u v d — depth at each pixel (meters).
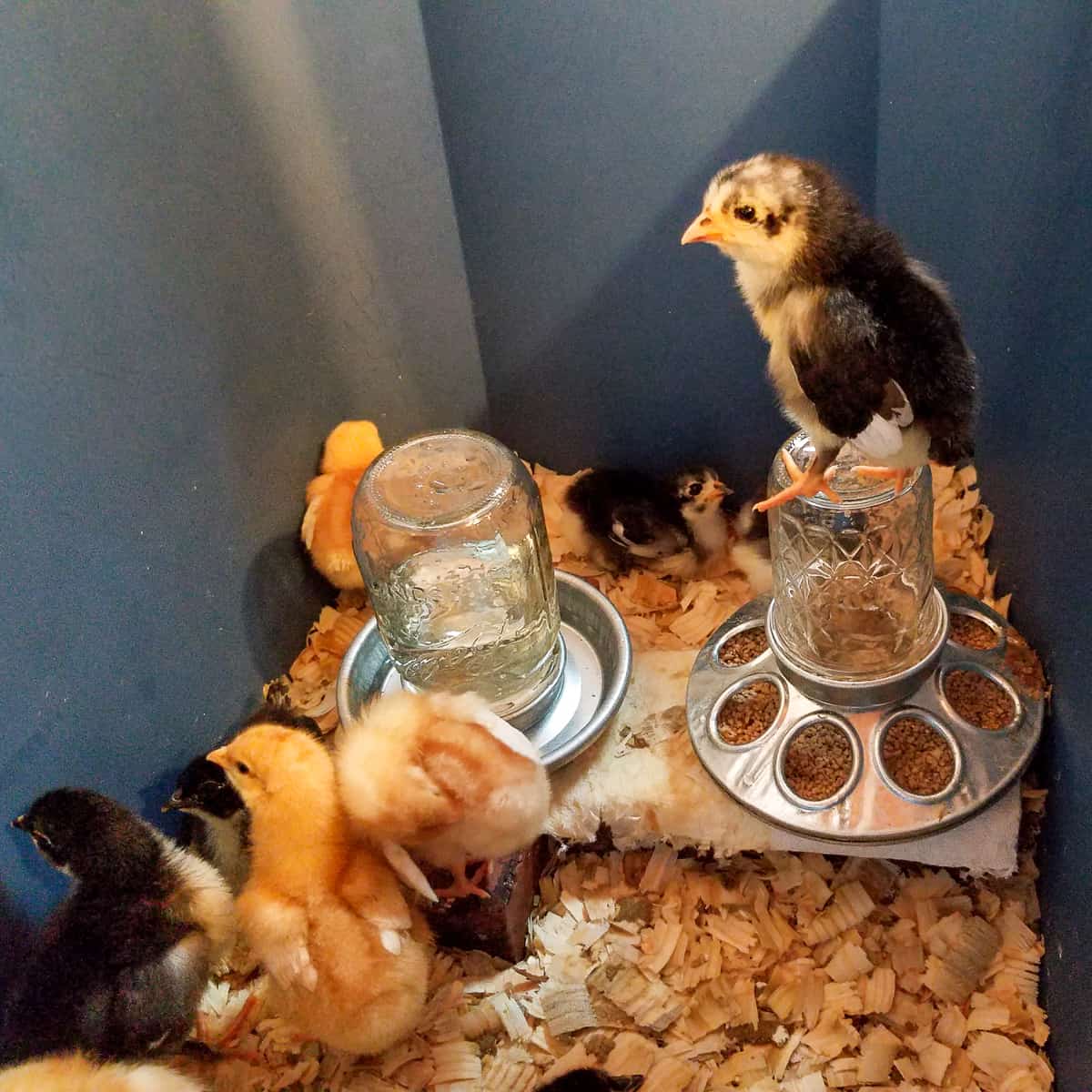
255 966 0.49
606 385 0.65
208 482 0.50
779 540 0.48
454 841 0.43
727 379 0.63
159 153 0.44
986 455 0.56
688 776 0.51
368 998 0.41
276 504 0.56
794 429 0.64
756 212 0.35
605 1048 0.46
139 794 0.47
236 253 0.49
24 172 0.37
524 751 0.44
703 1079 0.45
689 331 0.61
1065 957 0.44
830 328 0.34
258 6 0.47
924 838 0.46
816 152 0.53
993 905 0.49
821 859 0.51
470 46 0.54
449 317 0.63
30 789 0.40
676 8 0.50
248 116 0.48
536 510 0.52
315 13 0.50
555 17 0.51
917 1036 0.46
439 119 0.57
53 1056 0.37
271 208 0.51
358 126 0.54
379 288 0.59
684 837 0.50
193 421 0.48
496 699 0.53
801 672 0.48
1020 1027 0.45
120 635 0.45
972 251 0.50
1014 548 0.52
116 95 0.41
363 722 0.46
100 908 0.40
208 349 0.48
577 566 0.67
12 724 0.39
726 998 0.48
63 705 0.42
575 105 0.54
